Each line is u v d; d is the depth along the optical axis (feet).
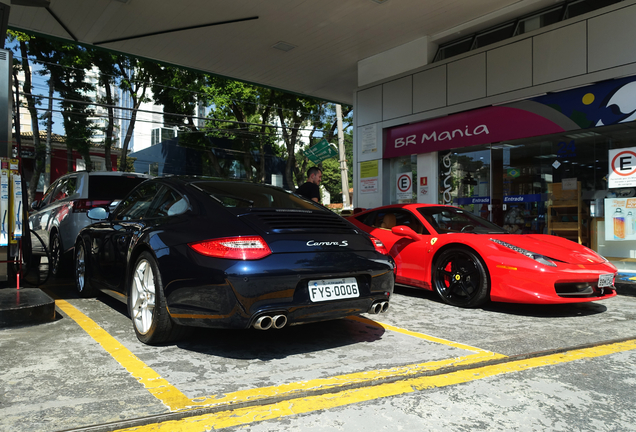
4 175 13.41
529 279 12.90
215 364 8.44
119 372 7.87
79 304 13.99
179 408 6.31
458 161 27.12
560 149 22.72
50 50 76.02
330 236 9.45
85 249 14.55
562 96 22.13
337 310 8.91
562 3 23.30
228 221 8.91
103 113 85.97
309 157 67.21
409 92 28.96
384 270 9.67
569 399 7.00
